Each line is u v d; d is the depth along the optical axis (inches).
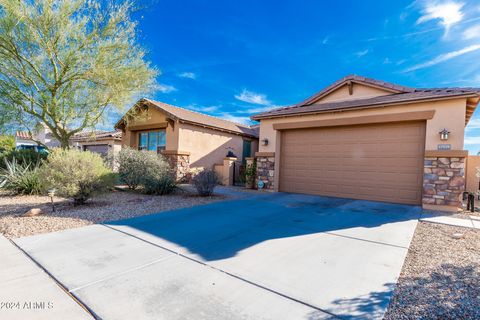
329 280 122.3
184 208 288.0
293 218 247.8
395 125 337.7
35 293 106.5
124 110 488.1
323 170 398.0
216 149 640.4
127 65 447.5
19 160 444.5
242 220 236.8
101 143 786.8
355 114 360.5
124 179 408.2
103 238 178.5
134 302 101.1
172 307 98.2
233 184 565.6
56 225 207.5
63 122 450.9
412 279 124.3
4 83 400.2
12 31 371.6
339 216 258.4
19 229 194.7
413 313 96.3
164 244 168.4
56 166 262.2
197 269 131.8
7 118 411.5
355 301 104.6
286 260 145.6
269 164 444.5
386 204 326.6
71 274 123.6
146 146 638.5
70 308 96.5
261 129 459.5
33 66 402.0
